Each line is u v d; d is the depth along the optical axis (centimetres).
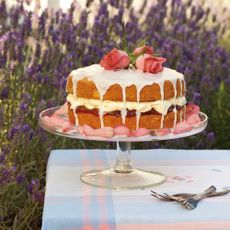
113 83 266
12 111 423
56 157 320
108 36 525
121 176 278
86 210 238
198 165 306
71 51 481
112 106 267
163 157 321
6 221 360
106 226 231
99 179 274
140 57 278
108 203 245
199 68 527
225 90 546
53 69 472
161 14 573
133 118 269
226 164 307
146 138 259
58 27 500
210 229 231
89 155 326
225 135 520
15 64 453
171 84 274
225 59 563
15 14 500
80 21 511
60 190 262
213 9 720
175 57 514
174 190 264
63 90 416
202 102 509
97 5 595
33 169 404
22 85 459
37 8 537
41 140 402
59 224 232
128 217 232
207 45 586
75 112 276
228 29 713
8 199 376
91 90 269
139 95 267
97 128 271
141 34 531
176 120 281
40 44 493
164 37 573
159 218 232
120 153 288
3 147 361
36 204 341
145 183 270
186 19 607
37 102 449
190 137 488
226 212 237
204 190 264
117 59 275
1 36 495
